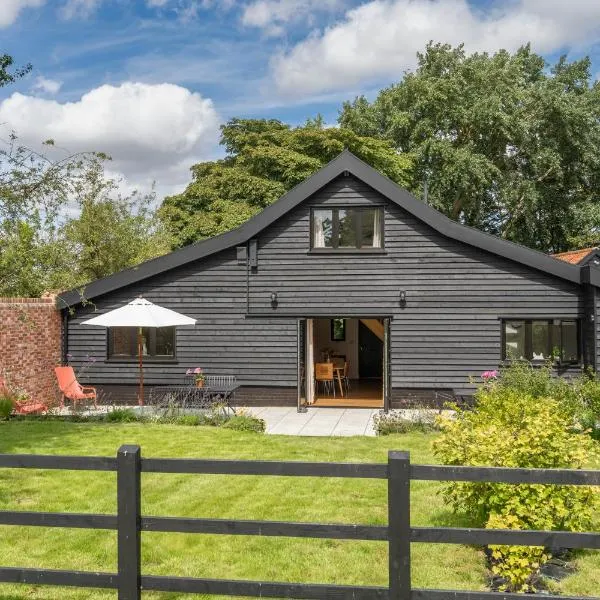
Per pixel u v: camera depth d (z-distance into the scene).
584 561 5.59
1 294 14.79
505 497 5.26
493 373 15.06
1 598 4.79
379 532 4.04
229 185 31.03
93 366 17.06
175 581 4.20
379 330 19.83
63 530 6.25
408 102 33.03
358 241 16.38
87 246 25.05
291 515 6.72
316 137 29.70
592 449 5.79
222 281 16.77
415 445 10.64
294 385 16.53
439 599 4.01
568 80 34.31
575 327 15.75
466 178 30.61
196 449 10.03
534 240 34.16
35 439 10.61
